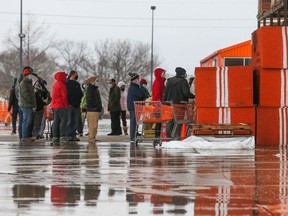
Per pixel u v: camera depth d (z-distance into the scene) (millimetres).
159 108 22500
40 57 87438
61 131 24422
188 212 9289
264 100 21891
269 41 21797
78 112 24859
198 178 12969
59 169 14656
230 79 21891
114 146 22375
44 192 11133
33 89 24766
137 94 24281
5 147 21906
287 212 9281
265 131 21891
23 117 24672
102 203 10023
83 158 17453
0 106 52438
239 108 21891
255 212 9289
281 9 34438
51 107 24938
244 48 42812
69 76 25141
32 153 19250
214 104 21875
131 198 10500
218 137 21109
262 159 16922
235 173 13805
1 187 11727
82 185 11984
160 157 17594
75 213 9211
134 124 24406
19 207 9672
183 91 22766
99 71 95000
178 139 22375
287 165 15414
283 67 21812
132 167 15031
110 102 29172
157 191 11242
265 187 11695
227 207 9680
